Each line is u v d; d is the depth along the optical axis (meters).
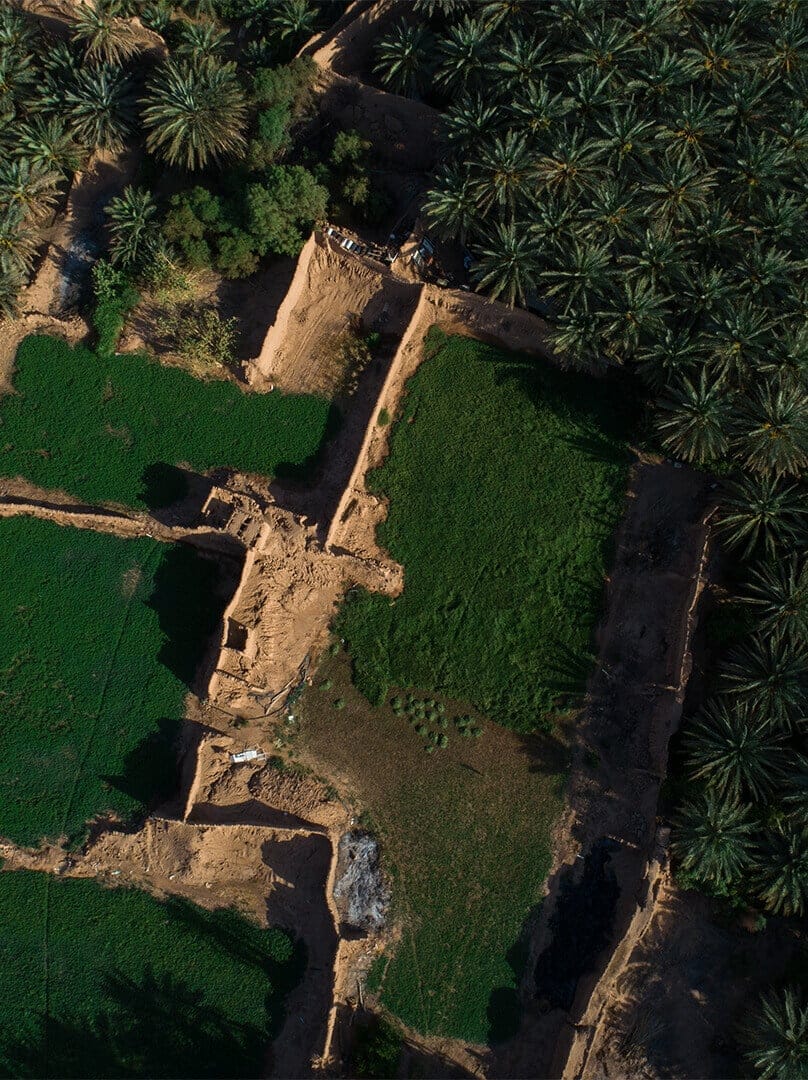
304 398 52.50
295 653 49.62
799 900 42.41
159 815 46.66
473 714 48.72
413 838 47.31
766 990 44.66
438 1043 45.09
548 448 51.19
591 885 46.31
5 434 52.78
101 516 50.88
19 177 52.22
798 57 47.25
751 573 46.94
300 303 53.53
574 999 44.97
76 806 48.12
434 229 50.91
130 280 53.53
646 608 49.09
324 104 55.16
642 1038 44.28
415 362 52.53
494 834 47.28
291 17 55.75
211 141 51.81
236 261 52.50
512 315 50.75
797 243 45.66
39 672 49.81
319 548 49.44
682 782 45.72
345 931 45.88
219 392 52.88
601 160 47.91
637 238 46.91
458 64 50.28
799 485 47.53
